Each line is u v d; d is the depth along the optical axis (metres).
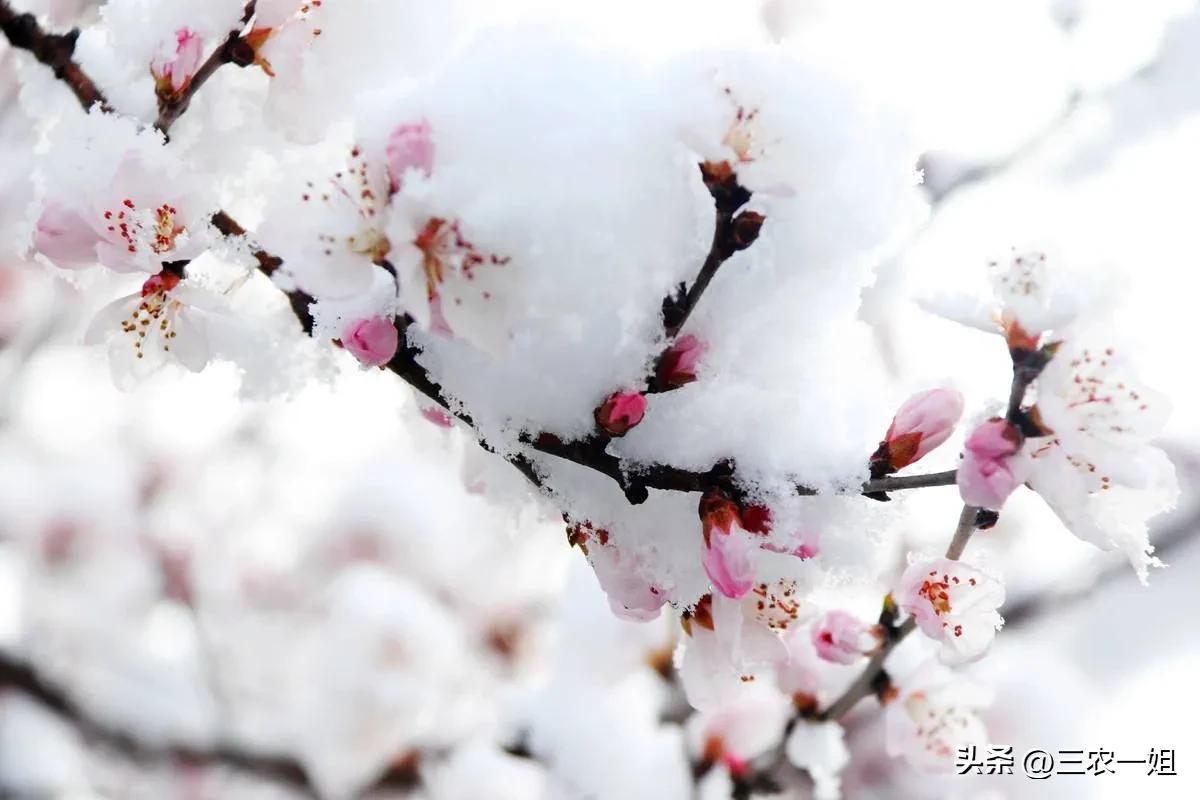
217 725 1.09
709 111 0.60
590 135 0.60
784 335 0.62
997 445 0.60
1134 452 0.60
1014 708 0.96
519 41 0.61
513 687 1.03
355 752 1.04
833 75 0.61
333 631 1.10
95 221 0.62
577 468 0.62
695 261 0.61
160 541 1.41
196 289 0.63
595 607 0.86
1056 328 0.60
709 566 0.61
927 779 0.87
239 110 0.65
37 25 0.64
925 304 0.61
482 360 0.61
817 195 0.61
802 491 0.61
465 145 0.60
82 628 1.33
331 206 0.60
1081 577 1.07
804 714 0.69
